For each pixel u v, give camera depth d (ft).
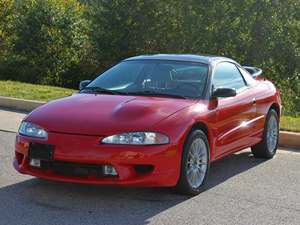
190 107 19.74
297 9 67.10
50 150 18.01
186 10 69.31
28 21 76.74
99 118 18.42
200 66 22.44
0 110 40.32
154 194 19.57
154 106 19.22
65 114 18.92
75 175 17.94
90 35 78.84
